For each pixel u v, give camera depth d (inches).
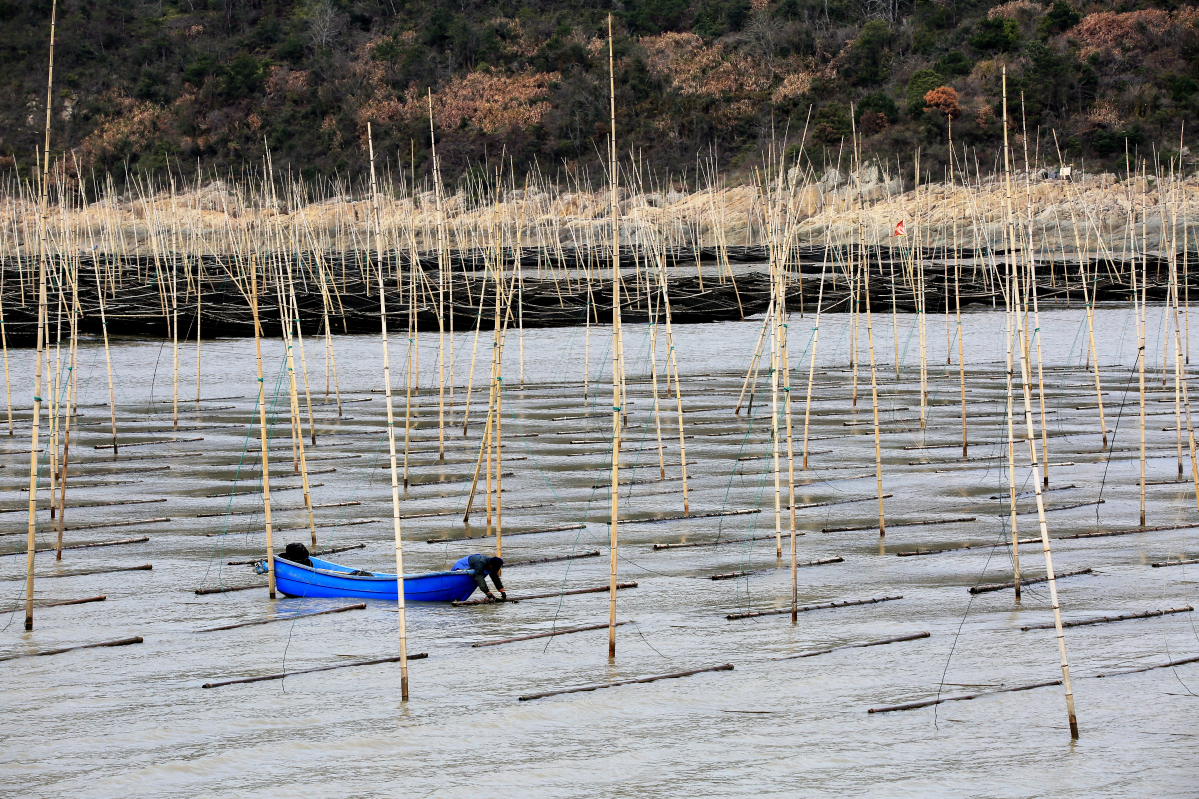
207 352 3422.7
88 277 4717.0
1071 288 4407.0
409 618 1159.6
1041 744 841.5
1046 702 919.0
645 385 2906.0
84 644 1076.5
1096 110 7711.6
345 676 991.6
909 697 933.2
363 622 1148.5
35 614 1177.4
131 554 1419.8
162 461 2018.9
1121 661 1008.2
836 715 898.7
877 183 6830.7
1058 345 3521.2
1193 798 755.4
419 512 1626.5
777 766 811.4
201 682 979.9
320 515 1619.1
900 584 1258.0
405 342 3607.3
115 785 791.1
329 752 840.9
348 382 2987.2
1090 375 2974.9
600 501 1695.4
